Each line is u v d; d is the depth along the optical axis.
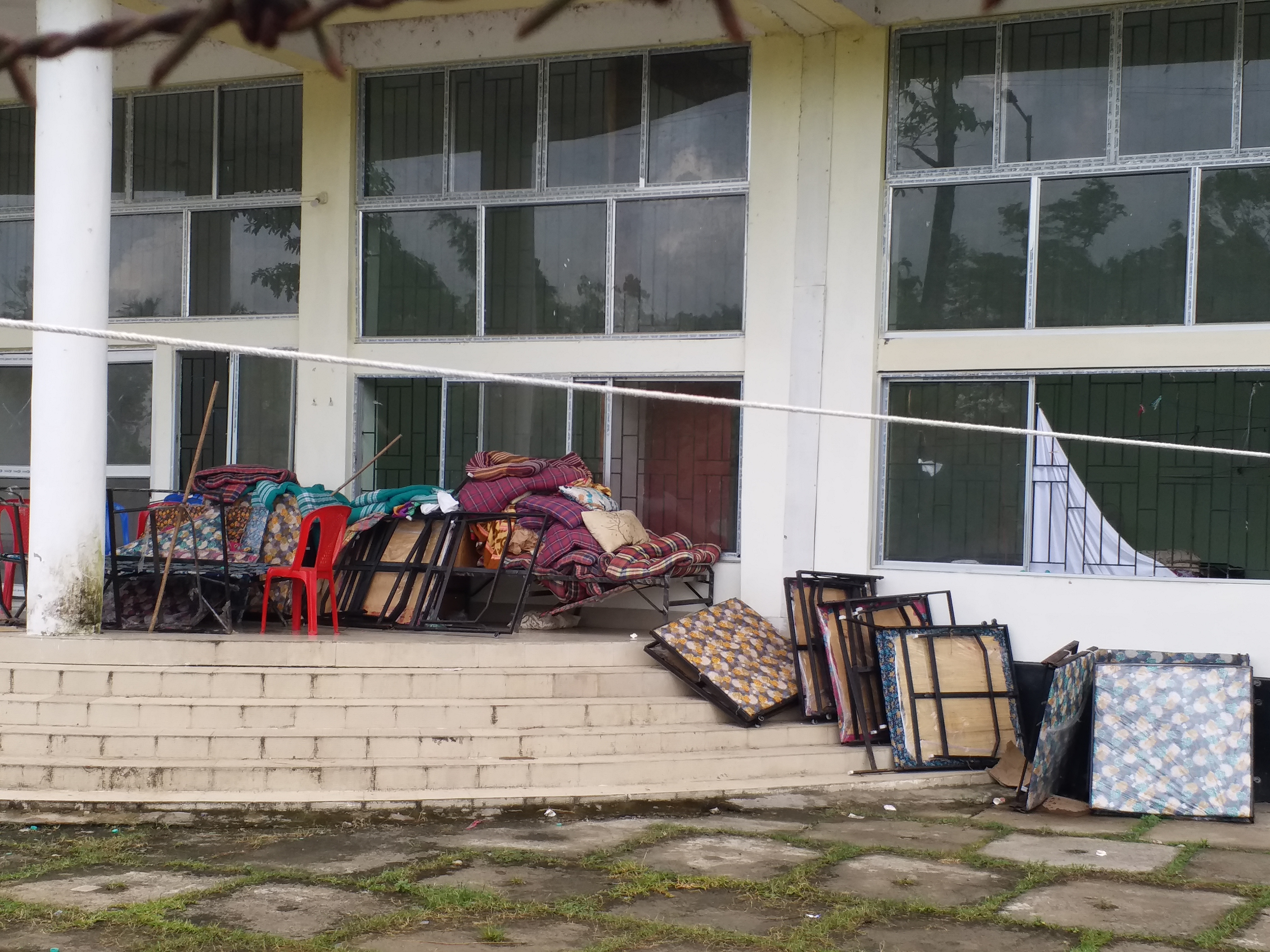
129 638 7.71
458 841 6.11
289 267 10.30
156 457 10.48
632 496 9.51
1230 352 7.96
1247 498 7.96
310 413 10.05
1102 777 7.20
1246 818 7.00
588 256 9.60
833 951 4.60
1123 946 4.69
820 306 8.88
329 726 7.30
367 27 9.95
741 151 9.23
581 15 9.48
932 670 7.96
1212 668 7.33
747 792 7.25
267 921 4.84
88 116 7.64
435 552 8.98
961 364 8.58
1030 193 8.48
